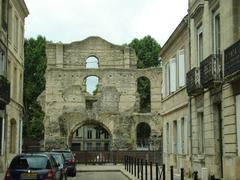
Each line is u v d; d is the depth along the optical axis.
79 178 32.28
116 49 73.88
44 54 81.25
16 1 36.94
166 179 27.06
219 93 21.77
